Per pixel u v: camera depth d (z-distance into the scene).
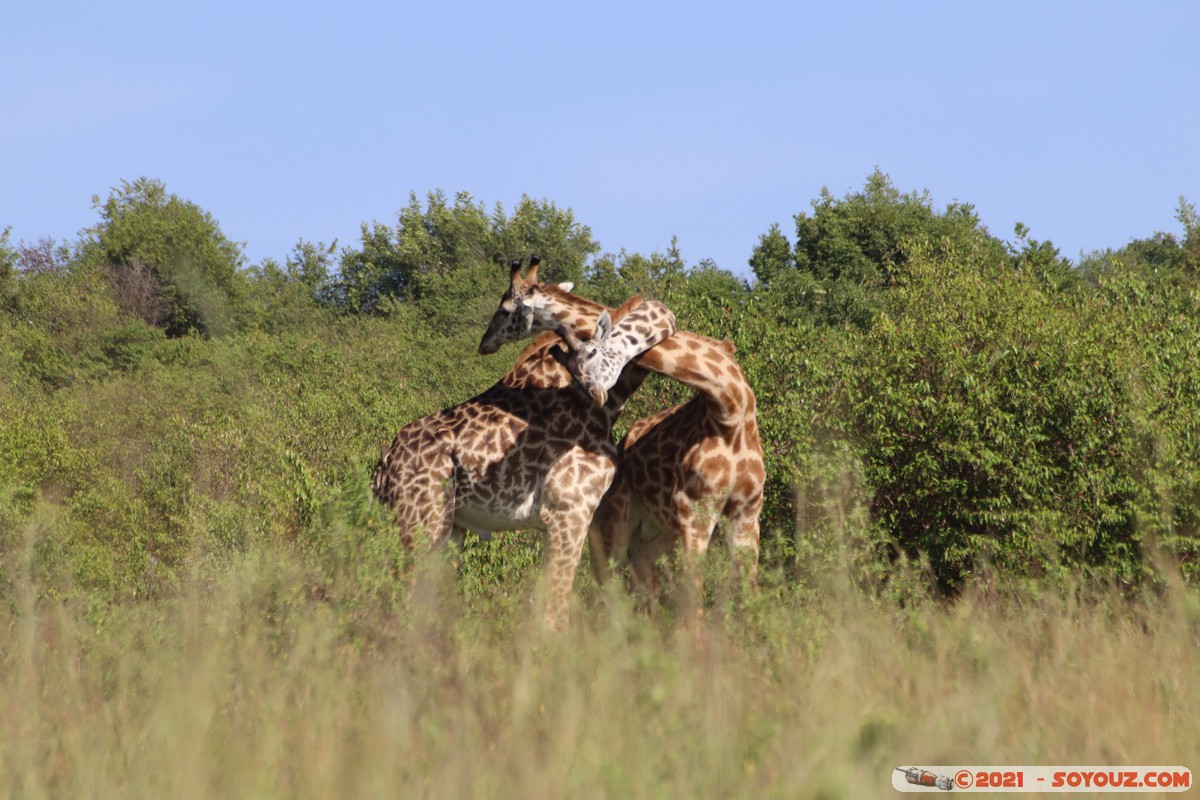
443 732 5.97
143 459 37.94
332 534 10.14
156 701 6.62
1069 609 9.48
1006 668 7.18
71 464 30.14
